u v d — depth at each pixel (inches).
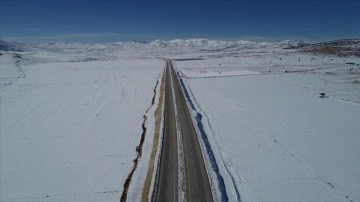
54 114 2449.6
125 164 1534.2
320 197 1179.9
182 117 2229.3
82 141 1843.0
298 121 2094.0
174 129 1983.3
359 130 1886.1
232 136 1841.8
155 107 2600.9
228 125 2048.5
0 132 2031.3
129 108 2593.5
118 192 1275.8
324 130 1903.3
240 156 1561.3
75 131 2025.1
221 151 1628.9
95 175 1419.8
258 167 1439.5
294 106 2487.7
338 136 1796.3
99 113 2449.6
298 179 1317.7
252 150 1630.2
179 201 1198.9
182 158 1565.0
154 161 1521.9
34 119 2320.4
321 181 1296.8
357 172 1365.7
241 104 2596.0
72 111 2529.5
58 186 1328.7
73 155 1643.7
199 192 1257.4
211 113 2349.9
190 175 1393.9
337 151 1589.6
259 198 1188.5
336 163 1456.7
